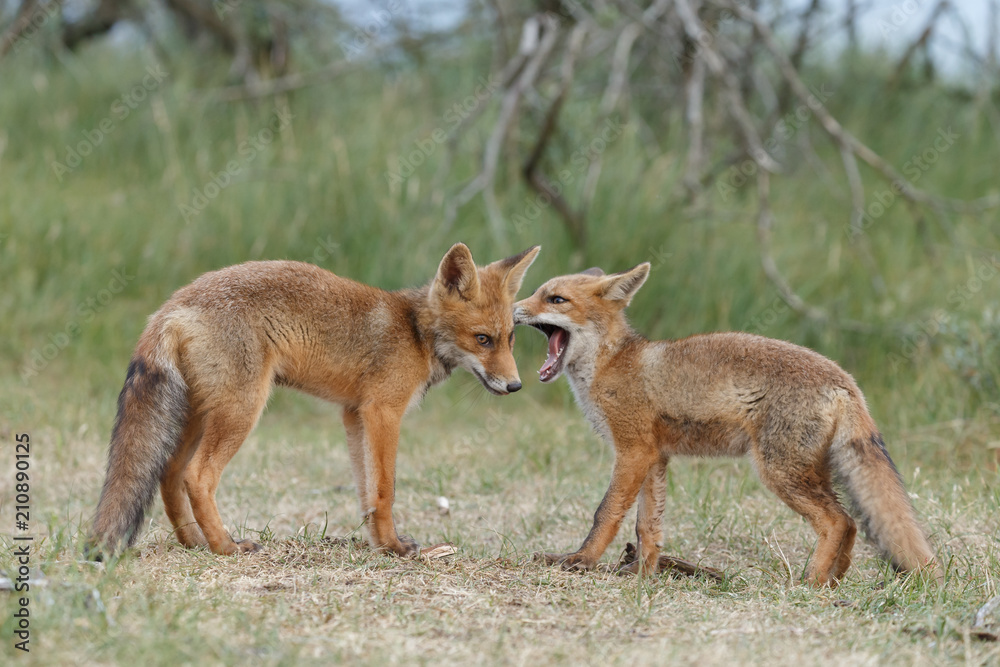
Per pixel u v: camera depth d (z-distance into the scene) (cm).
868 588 680
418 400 815
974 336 1227
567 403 1416
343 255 1620
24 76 2062
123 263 1612
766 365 738
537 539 898
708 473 1045
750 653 527
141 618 532
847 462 708
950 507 898
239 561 688
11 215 1630
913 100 2155
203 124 1961
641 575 717
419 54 2097
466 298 810
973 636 563
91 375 1434
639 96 2144
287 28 2172
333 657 499
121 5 2209
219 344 712
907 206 1788
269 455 1170
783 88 1967
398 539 774
